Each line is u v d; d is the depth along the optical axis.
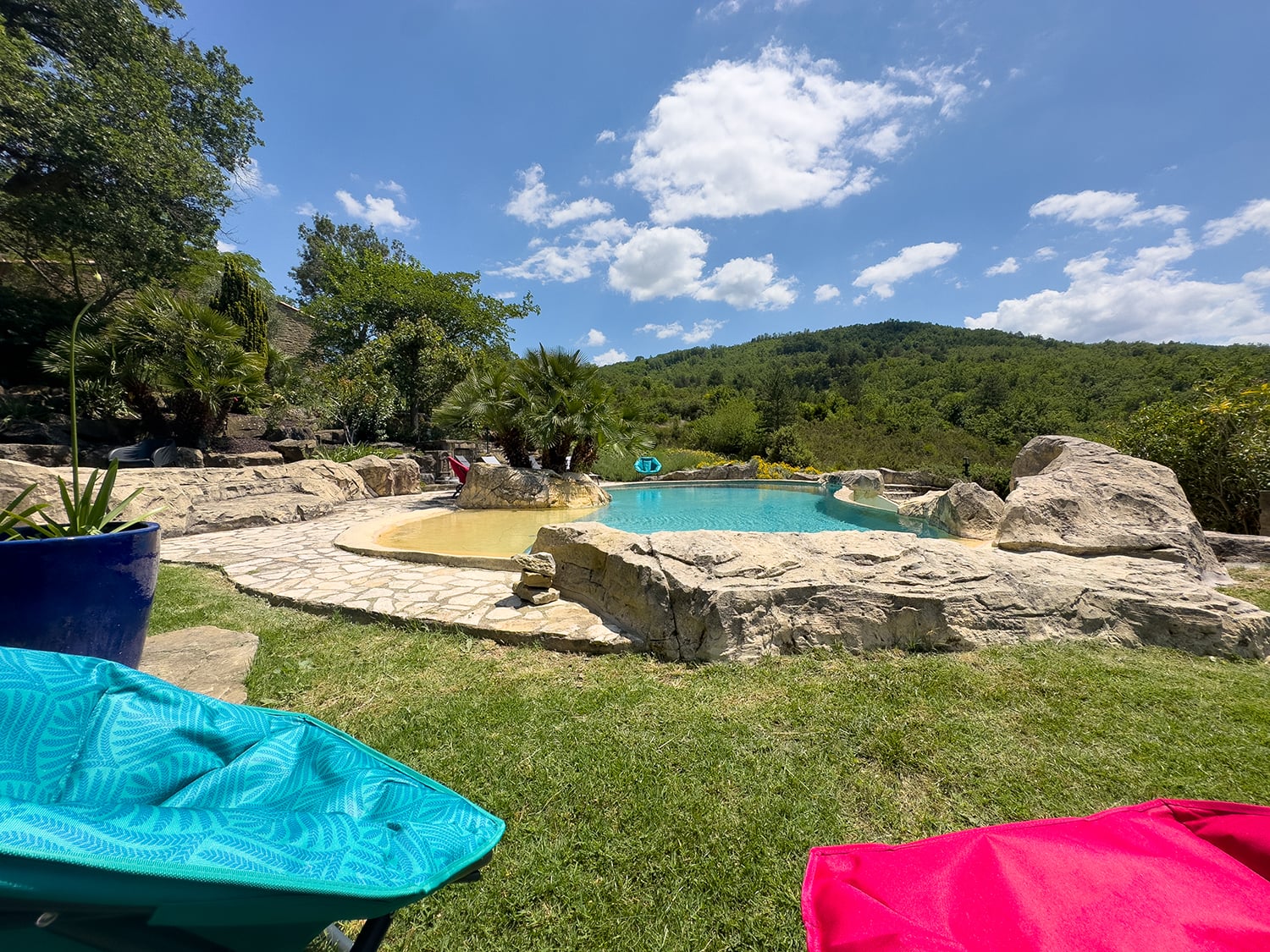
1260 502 6.70
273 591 4.62
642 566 3.66
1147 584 3.84
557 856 1.79
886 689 2.95
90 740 1.07
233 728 1.23
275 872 0.74
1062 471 6.25
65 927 0.65
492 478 10.36
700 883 1.69
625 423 13.61
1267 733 2.50
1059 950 0.90
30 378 12.52
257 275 24.17
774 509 10.86
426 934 1.52
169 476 7.87
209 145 16.72
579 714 2.71
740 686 3.00
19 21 12.93
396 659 3.37
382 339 19.55
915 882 1.10
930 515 8.06
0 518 2.37
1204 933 0.93
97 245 12.08
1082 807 2.02
